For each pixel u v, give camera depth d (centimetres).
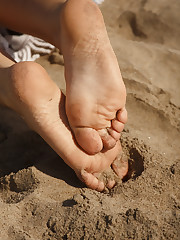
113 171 95
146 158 96
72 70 92
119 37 131
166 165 95
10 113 111
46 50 125
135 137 101
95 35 91
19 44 119
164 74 120
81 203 86
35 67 89
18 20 103
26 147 104
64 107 92
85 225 82
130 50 126
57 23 96
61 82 116
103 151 93
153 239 80
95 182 91
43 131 89
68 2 92
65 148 89
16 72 88
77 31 91
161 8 139
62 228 83
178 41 131
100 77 90
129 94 112
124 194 89
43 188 91
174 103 112
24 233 83
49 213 86
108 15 138
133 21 136
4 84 90
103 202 87
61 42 95
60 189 91
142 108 110
